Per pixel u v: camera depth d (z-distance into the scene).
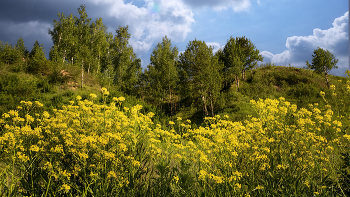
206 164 2.22
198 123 18.78
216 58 23.42
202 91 20.52
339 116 2.73
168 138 3.19
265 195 1.86
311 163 2.23
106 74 31.08
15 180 1.72
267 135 2.83
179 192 1.85
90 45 24.84
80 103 3.29
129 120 3.05
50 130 2.45
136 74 33.47
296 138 2.62
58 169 1.87
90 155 2.16
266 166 2.18
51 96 15.48
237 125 3.25
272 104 3.71
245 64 27.92
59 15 29.88
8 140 1.98
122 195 1.83
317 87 20.52
